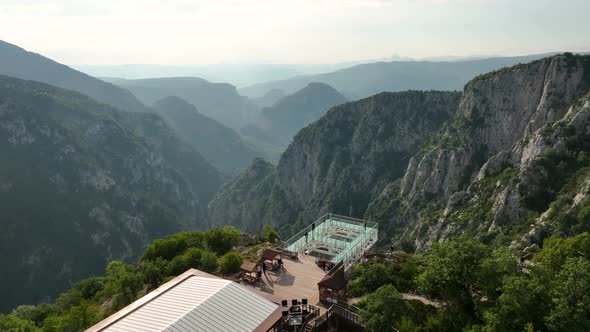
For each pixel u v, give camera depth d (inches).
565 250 1553.9
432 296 1641.2
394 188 6663.4
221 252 2760.8
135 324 1212.5
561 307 1173.7
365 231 2546.8
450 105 7544.3
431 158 5777.6
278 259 1995.6
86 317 1953.7
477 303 1416.1
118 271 2908.5
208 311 1259.8
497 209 3853.3
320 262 2009.1
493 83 5541.3
